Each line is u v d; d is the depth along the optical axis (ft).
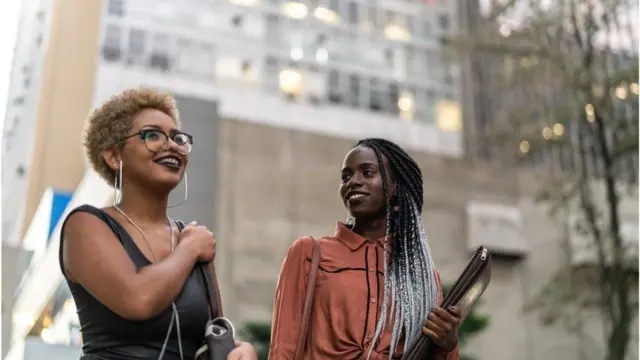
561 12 62.59
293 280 11.37
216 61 105.81
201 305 9.30
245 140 76.38
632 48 61.82
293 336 10.98
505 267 82.64
